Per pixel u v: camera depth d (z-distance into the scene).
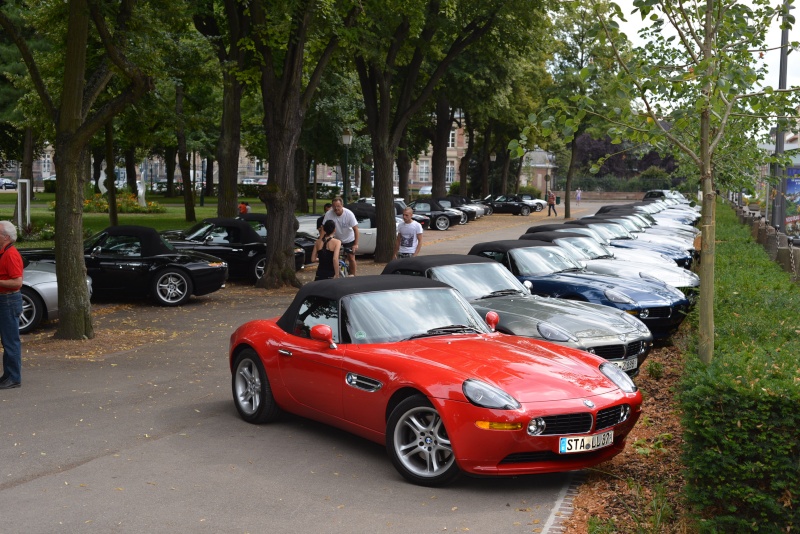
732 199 54.56
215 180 123.94
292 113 18.72
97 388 9.01
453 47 24.62
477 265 10.08
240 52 19.16
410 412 5.94
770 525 4.56
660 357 10.45
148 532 5.04
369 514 5.34
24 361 10.49
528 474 6.18
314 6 17.95
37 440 7.04
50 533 5.01
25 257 13.56
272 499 5.63
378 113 25.12
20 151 44.34
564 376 6.01
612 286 10.94
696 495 4.80
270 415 7.54
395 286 7.32
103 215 45.25
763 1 8.75
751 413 4.62
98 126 11.82
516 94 52.09
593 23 8.17
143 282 15.77
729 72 7.59
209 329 13.20
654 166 101.25
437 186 49.91
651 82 7.72
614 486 5.84
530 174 97.19
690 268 18.97
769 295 11.48
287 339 7.29
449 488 5.87
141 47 12.23
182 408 8.20
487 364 6.07
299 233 22.81
